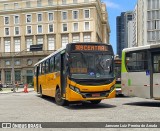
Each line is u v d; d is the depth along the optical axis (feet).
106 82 50.65
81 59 50.62
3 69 320.70
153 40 294.66
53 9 316.19
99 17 365.20
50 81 67.05
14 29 327.26
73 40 311.06
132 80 55.98
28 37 322.75
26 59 315.58
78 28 310.04
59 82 56.65
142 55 54.03
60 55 56.03
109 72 51.47
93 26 305.94
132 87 55.93
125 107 51.16
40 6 319.06
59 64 56.70
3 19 330.75
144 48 53.67
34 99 80.07
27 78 313.32
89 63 50.72
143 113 42.22
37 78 92.48
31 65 312.91
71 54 50.62
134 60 55.77
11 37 327.67
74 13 311.68
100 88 50.08
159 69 51.01
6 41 329.52
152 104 56.80
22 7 324.80
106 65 51.60
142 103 59.11
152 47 52.03
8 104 63.67
